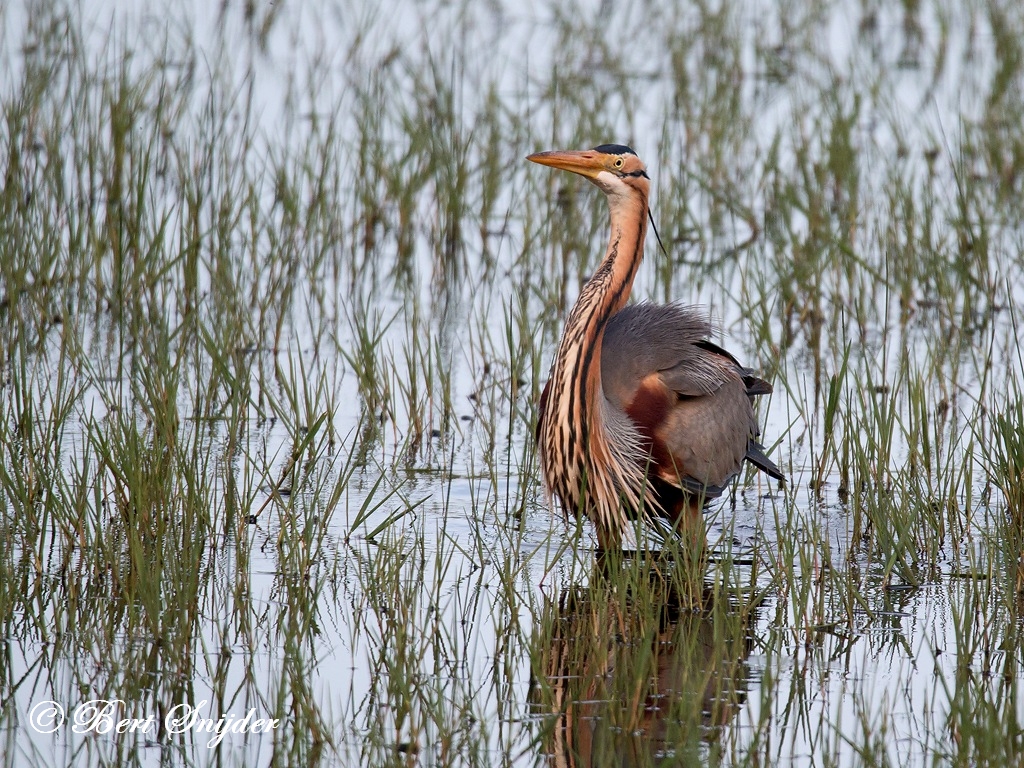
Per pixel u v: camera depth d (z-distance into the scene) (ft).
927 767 24.50
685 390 35.76
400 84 77.82
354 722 25.94
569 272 58.34
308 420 42.27
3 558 31.81
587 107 74.84
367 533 35.29
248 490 35.17
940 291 52.44
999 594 31.65
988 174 67.00
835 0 99.35
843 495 39.40
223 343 46.16
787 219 59.67
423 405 42.86
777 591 32.04
